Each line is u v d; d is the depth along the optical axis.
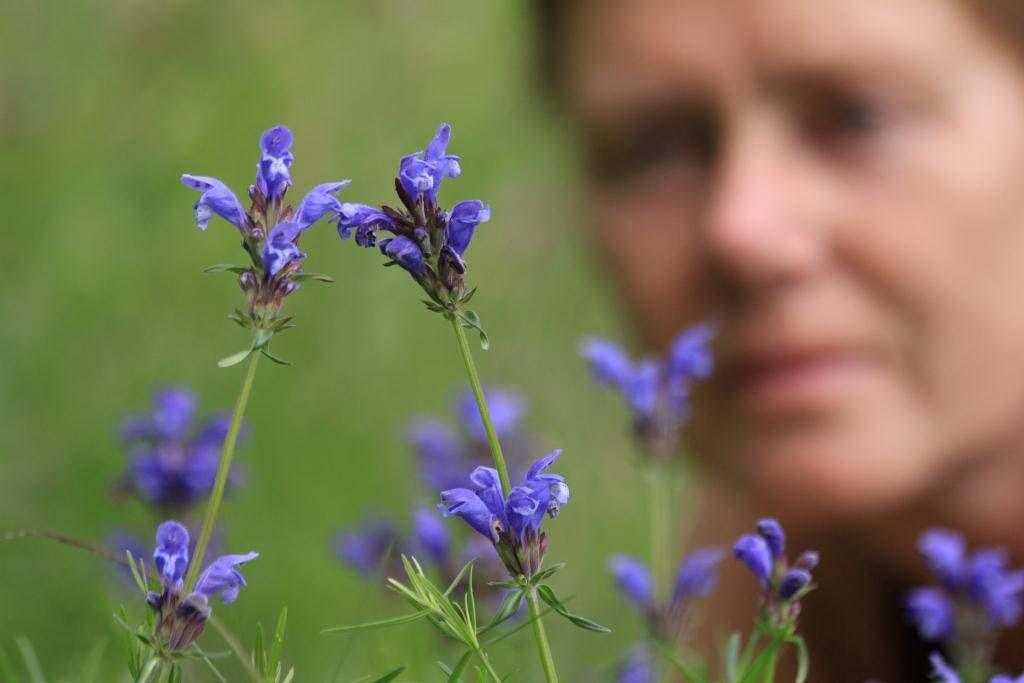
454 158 0.99
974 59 1.26
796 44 1.25
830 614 1.29
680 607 1.14
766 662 1.06
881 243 1.25
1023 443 1.27
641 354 1.31
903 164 1.25
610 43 1.29
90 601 1.28
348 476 1.48
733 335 1.26
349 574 1.33
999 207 1.26
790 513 1.28
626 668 1.14
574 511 1.43
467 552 1.12
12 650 1.25
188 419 1.15
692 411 1.28
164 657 0.93
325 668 1.16
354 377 1.58
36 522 1.40
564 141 1.39
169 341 1.59
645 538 1.38
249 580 1.35
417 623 1.14
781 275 1.25
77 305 1.59
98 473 1.43
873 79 1.25
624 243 1.30
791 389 1.26
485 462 1.22
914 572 1.28
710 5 1.27
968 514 1.27
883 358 1.26
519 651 1.11
